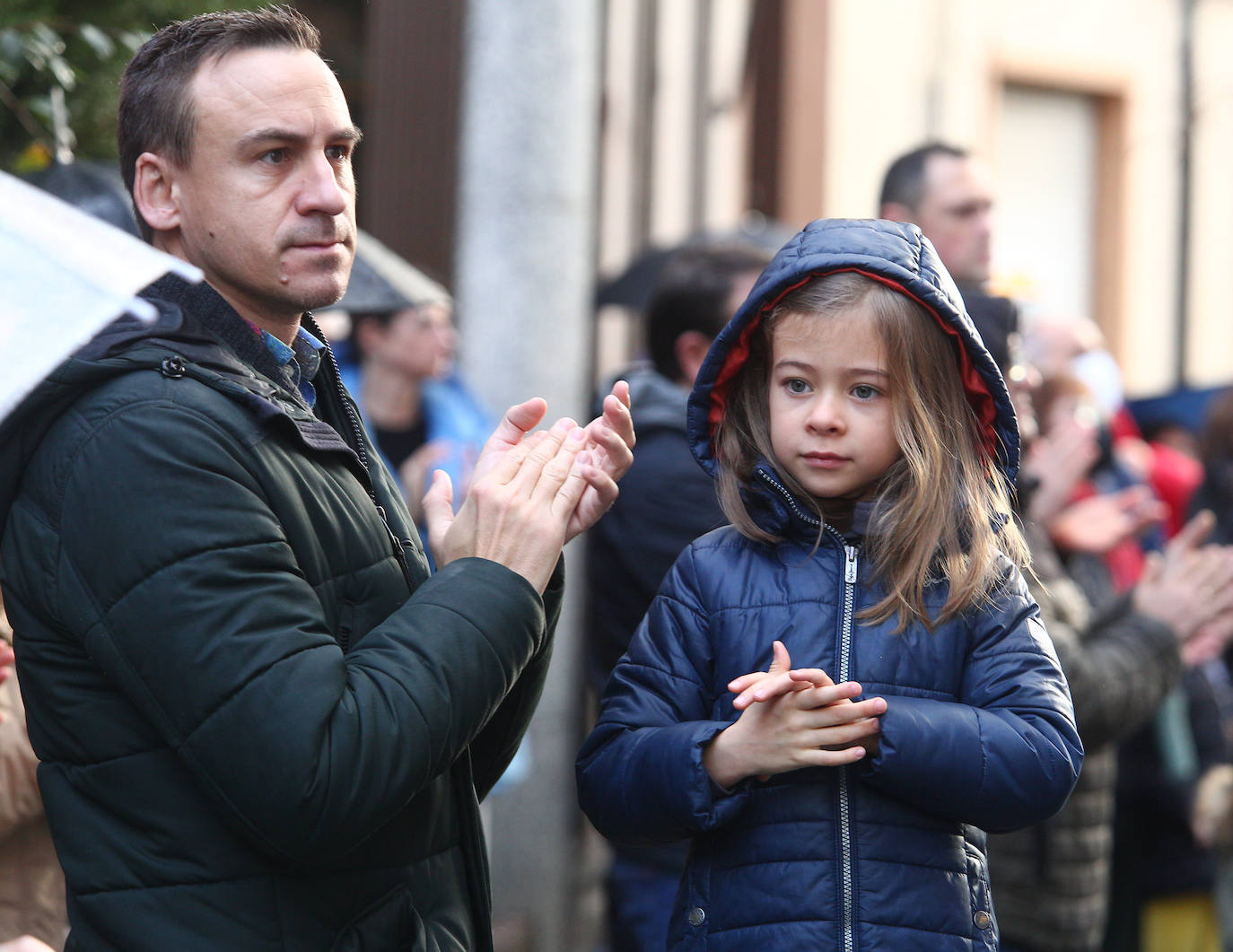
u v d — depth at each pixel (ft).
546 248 45.16
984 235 37.65
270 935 17.69
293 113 19.22
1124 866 38.50
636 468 31.96
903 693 20.02
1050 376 44.62
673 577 21.72
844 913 19.38
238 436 17.95
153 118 19.47
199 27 19.53
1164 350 100.01
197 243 19.45
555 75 45.01
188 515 17.28
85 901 17.90
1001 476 21.52
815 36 83.51
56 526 17.69
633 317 72.38
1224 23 100.99
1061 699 20.11
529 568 19.38
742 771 19.20
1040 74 93.91
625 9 70.59
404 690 17.72
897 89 87.66
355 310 36.24
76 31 32.65
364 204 58.03
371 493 20.07
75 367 17.81
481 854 20.56
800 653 20.30
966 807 19.22
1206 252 101.40
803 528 20.94
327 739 17.06
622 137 70.64
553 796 44.83
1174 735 38.14
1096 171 97.91
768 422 21.44
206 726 17.02
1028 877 31.30
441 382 47.29
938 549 20.39
